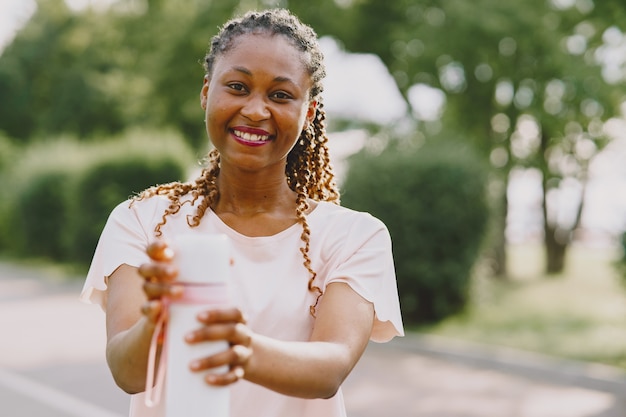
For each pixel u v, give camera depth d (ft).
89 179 57.57
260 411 5.29
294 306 5.40
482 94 59.41
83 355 26.61
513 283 57.00
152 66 74.18
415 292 36.68
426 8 59.31
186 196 5.84
